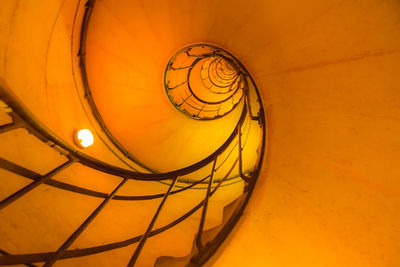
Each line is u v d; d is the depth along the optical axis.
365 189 1.53
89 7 3.54
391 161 1.45
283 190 1.89
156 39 4.38
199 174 5.15
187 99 6.66
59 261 2.10
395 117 1.47
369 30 1.67
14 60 2.27
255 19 3.00
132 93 5.02
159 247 2.96
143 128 5.39
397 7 1.55
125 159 4.99
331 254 1.58
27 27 2.37
